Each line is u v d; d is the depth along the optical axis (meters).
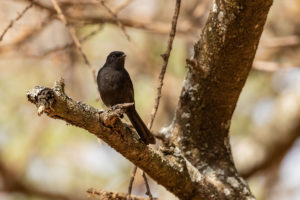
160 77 7.05
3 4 11.29
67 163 14.91
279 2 14.80
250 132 13.57
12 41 11.31
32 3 8.37
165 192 10.00
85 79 13.16
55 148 14.41
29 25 11.26
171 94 13.62
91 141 14.69
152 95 13.87
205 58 7.27
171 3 14.26
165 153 6.96
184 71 14.04
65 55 12.06
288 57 14.30
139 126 8.25
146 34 14.60
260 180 14.88
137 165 6.61
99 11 11.84
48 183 15.00
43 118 13.84
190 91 7.57
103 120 5.86
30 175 14.92
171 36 7.17
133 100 9.90
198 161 7.66
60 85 5.55
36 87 5.34
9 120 13.70
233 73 7.16
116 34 14.41
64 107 5.52
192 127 7.70
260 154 12.87
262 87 15.11
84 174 14.96
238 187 7.40
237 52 6.98
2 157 14.38
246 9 6.58
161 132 8.00
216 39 7.05
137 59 14.23
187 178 6.98
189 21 12.20
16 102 13.70
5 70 13.75
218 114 7.59
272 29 14.38
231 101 7.46
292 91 13.66
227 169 7.62
